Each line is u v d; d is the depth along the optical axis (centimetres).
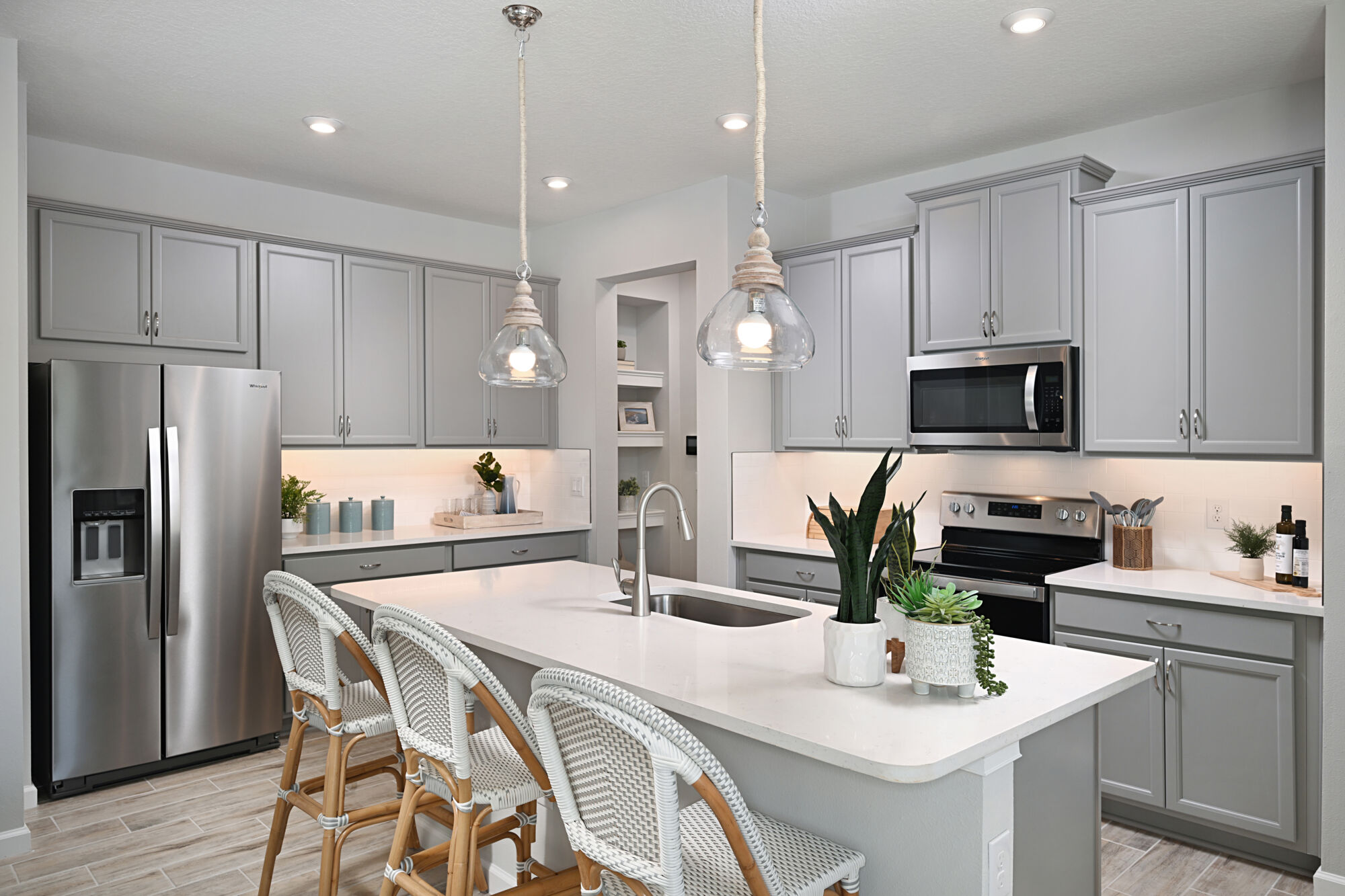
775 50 286
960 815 155
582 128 357
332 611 222
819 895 156
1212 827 292
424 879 264
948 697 175
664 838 131
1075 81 312
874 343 404
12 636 281
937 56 291
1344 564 250
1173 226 311
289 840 294
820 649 216
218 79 310
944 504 405
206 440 354
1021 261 348
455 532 463
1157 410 315
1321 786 261
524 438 505
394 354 449
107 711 333
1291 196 285
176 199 404
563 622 246
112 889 260
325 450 434
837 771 174
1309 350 281
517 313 248
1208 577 315
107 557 340
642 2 255
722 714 165
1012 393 347
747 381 438
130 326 363
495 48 285
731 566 429
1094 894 196
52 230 344
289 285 412
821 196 458
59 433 322
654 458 604
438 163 402
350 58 293
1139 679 193
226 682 362
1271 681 273
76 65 297
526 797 198
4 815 279
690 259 439
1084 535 358
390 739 404
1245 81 312
